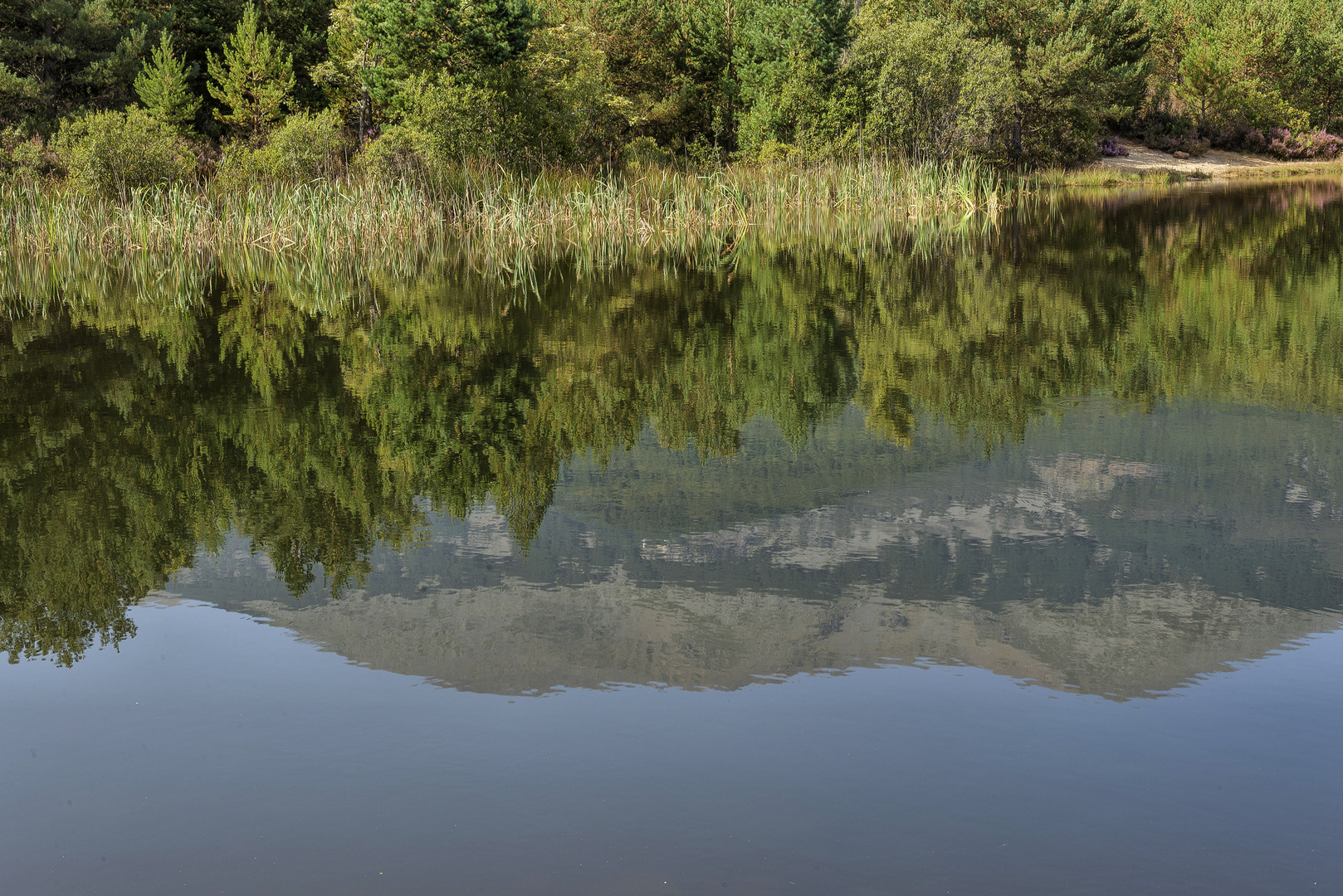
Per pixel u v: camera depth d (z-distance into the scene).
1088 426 6.45
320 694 3.24
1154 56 52.88
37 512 5.20
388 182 23.86
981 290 13.07
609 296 13.40
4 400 7.76
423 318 11.82
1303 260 15.10
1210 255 16.12
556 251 19.88
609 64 41.50
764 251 19.16
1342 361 8.23
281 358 9.42
